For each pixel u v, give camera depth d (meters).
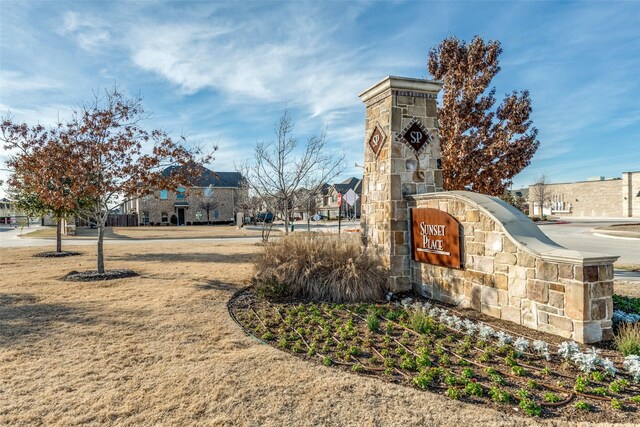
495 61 10.03
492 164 10.04
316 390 3.62
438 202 7.31
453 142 10.07
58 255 14.72
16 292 7.83
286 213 16.47
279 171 16.88
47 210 14.79
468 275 6.60
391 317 6.14
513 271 5.72
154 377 3.91
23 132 9.66
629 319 5.65
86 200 11.86
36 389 3.67
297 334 5.36
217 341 4.98
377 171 8.67
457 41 10.39
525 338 5.03
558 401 3.44
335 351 4.73
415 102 8.42
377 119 8.74
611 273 4.93
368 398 3.48
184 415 3.20
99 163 9.87
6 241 22.39
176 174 10.38
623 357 4.44
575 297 4.84
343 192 62.44
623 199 49.47
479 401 3.47
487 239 6.20
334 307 6.79
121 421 3.13
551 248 5.26
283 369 4.10
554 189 57.50
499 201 6.44
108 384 3.76
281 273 7.75
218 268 10.95
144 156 10.09
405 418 3.15
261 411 3.26
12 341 4.96
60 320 5.87
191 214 51.38
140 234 29.08
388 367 4.21
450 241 6.93
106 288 8.20
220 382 3.79
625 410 3.32
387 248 8.16
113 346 4.78
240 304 6.96
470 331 5.23
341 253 8.12
